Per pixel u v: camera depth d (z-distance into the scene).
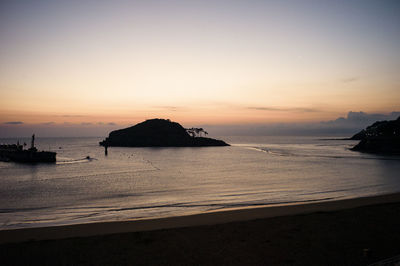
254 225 9.83
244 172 58.44
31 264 6.77
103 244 8.03
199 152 150.00
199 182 43.56
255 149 174.25
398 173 54.25
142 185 40.81
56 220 20.09
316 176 50.28
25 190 37.53
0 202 28.89
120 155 128.75
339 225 9.78
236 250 7.61
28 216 21.86
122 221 10.30
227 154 130.88
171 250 7.61
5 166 78.81
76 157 115.94
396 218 10.63
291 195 30.20
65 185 42.00
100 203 27.53
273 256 7.21
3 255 7.28
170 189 36.59
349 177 48.34
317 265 6.66
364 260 6.89
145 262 6.88
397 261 6.14
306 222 10.17
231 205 25.00
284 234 8.88
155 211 23.08
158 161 94.38
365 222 10.12
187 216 10.98
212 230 9.30
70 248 7.73
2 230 9.16
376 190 33.69
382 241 8.23
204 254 7.35
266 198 28.48
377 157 102.81
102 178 50.53
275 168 66.81
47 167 75.75
